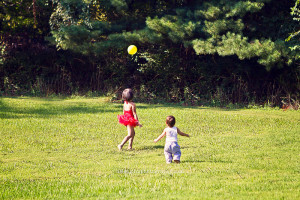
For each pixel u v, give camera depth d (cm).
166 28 1992
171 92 2323
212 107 2045
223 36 1884
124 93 935
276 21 2081
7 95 2348
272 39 2056
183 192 535
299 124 1381
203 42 1905
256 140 1059
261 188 557
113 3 2114
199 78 2331
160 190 550
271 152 890
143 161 793
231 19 1958
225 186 567
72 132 1148
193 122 1387
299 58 1944
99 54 2188
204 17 2020
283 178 625
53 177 655
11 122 1291
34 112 1560
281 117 1570
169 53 2348
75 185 590
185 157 840
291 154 868
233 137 1109
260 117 1545
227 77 2277
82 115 1493
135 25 2258
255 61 2162
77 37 2052
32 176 661
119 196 521
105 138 1073
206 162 773
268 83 2192
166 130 786
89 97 2292
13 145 954
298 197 506
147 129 1230
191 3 2295
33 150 907
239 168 711
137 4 2322
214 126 1313
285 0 2077
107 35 2223
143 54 2330
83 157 842
